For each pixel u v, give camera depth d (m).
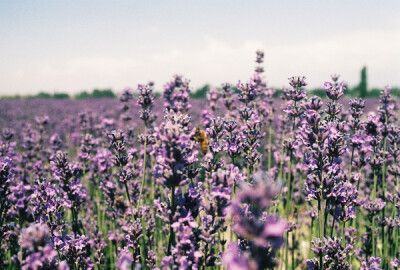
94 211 7.35
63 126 15.97
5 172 4.41
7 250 5.09
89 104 25.55
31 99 33.97
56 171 4.81
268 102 8.10
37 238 2.49
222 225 3.78
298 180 7.40
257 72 7.59
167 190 6.00
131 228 4.19
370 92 37.56
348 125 5.43
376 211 5.03
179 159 3.11
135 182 5.85
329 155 4.08
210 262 3.07
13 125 16.00
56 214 4.25
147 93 5.64
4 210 4.61
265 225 1.85
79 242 3.91
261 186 1.85
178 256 2.97
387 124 5.59
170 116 3.82
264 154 9.49
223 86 7.03
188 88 6.84
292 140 5.55
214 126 4.94
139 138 5.26
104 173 6.88
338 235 5.53
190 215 3.12
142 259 4.33
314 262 3.76
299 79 5.54
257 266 1.77
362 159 5.47
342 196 4.15
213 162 4.77
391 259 5.28
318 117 4.02
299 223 6.69
